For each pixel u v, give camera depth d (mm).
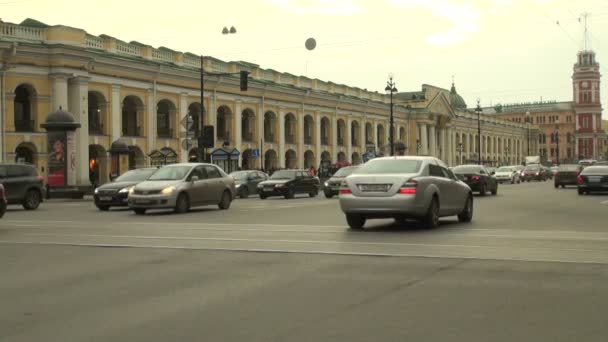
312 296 7734
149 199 21203
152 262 10375
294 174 35656
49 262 10492
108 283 8656
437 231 14883
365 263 10141
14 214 22219
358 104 72750
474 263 10102
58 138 34531
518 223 17062
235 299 7605
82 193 35000
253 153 54281
